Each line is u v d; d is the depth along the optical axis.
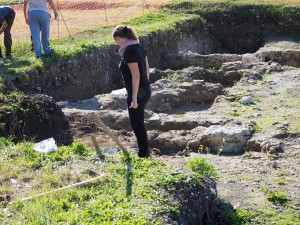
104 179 7.12
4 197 6.59
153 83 15.74
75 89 14.96
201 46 24.91
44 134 10.65
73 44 16.55
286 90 14.66
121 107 13.81
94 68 16.02
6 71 12.62
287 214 7.83
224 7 26.17
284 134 10.93
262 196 8.38
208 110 13.57
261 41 25.42
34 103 10.71
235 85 15.55
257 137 10.89
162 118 12.36
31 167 7.67
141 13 24.50
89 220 5.98
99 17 23.38
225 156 10.65
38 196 6.61
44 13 14.12
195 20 24.77
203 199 7.25
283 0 26.97
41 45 15.64
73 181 7.21
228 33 25.84
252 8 26.05
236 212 7.74
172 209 6.53
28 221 5.98
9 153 8.04
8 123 10.04
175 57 20.67
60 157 7.97
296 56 20.89
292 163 9.78
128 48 8.20
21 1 25.72
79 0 26.70
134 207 6.41
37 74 13.38
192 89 14.98
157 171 7.49
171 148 11.31
